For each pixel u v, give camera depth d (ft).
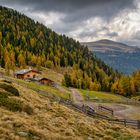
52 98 166.81
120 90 433.07
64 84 456.04
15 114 80.84
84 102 242.78
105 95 345.92
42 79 392.06
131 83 430.20
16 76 419.54
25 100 110.93
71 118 109.91
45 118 91.30
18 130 65.92
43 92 186.70
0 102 86.33
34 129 70.74
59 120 96.27
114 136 101.81
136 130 128.67
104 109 200.64
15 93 113.50
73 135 80.84
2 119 70.85
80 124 102.63
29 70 421.18
